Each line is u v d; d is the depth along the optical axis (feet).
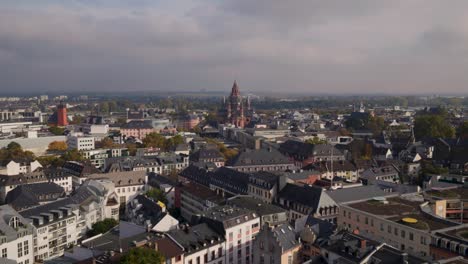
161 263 407.44
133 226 566.77
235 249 533.96
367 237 441.27
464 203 588.50
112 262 435.12
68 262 498.69
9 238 522.47
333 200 634.43
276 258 458.09
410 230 465.47
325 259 416.46
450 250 415.44
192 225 556.92
